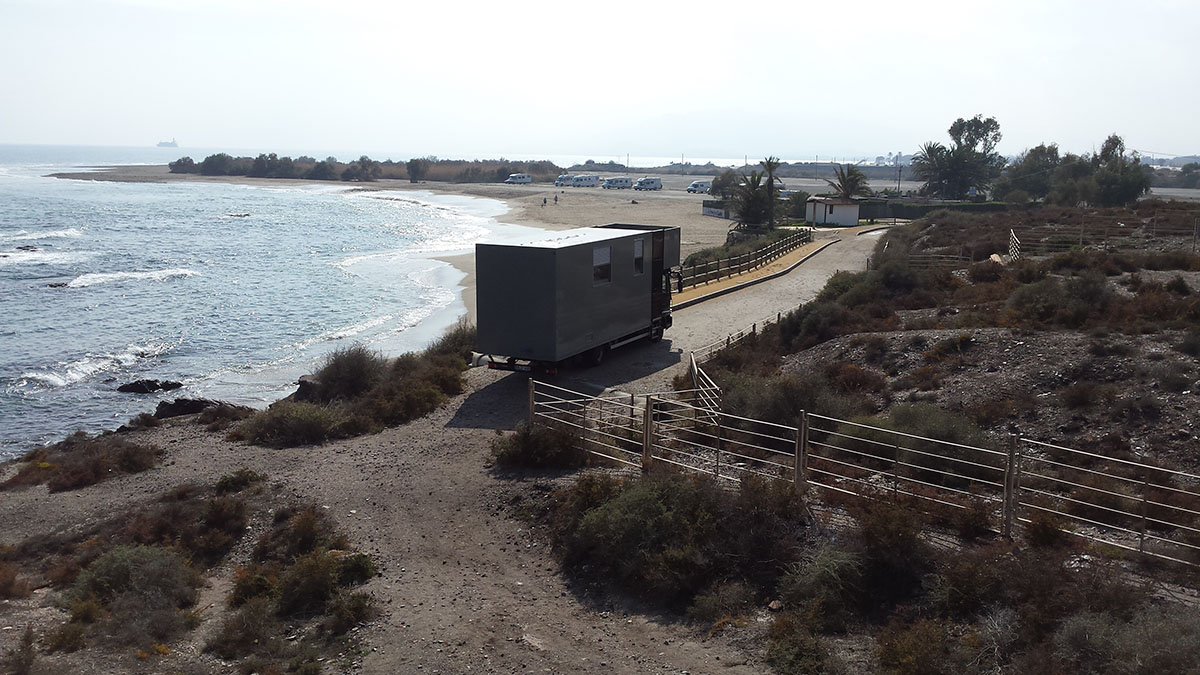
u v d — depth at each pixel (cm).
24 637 955
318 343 3341
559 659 887
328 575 1078
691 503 1120
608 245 2208
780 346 2402
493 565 1152
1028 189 10219
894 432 1278
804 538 1045
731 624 922
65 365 3067
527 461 1488
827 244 5553
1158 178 17112
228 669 889
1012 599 859
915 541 964
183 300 4347
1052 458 1273
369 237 7756
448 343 2520
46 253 6300
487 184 19262
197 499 1451
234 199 13412
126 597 1070
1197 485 1134
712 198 12769
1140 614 780
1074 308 2005
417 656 905
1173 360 1516
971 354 1777
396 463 1580
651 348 2527
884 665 785
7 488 1681
